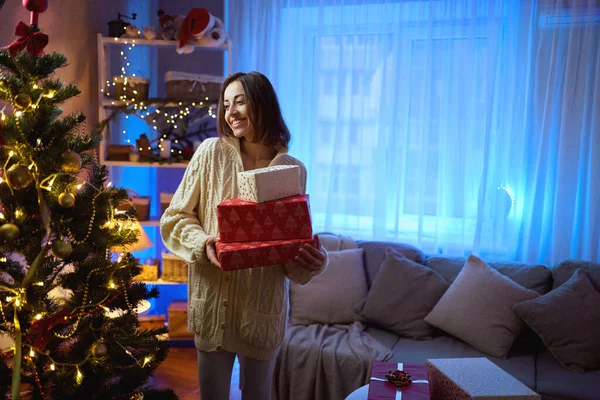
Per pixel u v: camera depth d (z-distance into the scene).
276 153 1.88
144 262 3.62
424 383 1.88
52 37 2.94
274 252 1.59
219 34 3.45
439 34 3.51
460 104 3.48
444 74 3.52
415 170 3.64
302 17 3.77
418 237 3.60
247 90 1.73
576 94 3.26
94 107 3.47
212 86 3.51
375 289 3.03
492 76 3.39
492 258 3.52
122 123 3.75
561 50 3.28
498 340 2.70
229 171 1.77
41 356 1.77
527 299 2.77
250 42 3.87
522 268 3.00
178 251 1.76
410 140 3.64
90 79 3.40
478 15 3.46
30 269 1.58
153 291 1.94
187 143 3.72
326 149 3.80
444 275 3.12
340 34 3.69
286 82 3.86
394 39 3.59
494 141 3.48
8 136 1.54
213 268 1.74
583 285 2.72
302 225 1.65
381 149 3.65
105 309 1.83
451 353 2.70
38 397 1.75
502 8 3.37
